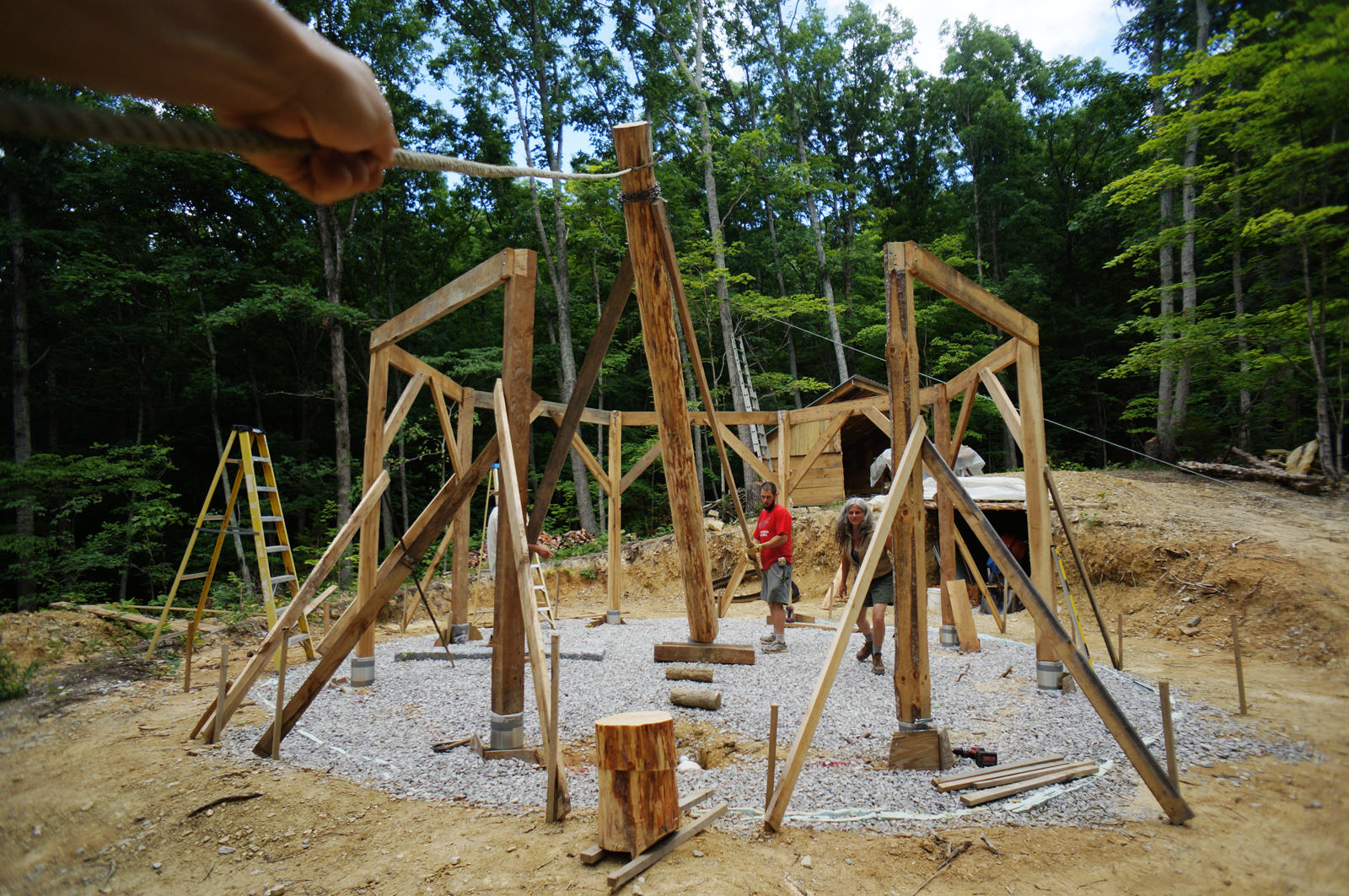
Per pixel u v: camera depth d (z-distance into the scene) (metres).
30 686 6.34
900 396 4.52
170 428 23.31
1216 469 12.83
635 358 29.05
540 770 4.32
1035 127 31.70
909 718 4.43
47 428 21.84
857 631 8.93
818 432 16.52
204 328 19.55
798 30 28.62
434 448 23.50
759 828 3.51
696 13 25.95
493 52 25.08
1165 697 3.67
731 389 24.25
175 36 0.46
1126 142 25.00
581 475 21.30
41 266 19.19
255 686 6.58
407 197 26.23
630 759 3.13
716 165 24.44
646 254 5.62
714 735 5.12
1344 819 2.16
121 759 4.50
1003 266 29.97
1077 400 26.58
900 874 3.12
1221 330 10.19
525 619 4.02
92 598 14.70
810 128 31.14
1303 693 5.73
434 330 26.14
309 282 25.34
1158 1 12.12
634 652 7.86
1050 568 6.24
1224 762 4.32
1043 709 5.50
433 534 4.79
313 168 0.73
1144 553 10.02
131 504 15.61
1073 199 29.22
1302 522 9.39
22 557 14.44
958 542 9.02
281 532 8.02
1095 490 12.34
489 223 29.50
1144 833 3.45
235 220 23.66
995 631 9.34
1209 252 14.65
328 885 3.14
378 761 4.50
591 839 3.37
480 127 26.62
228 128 0.61
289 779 4.20
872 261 28.20
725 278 21.64
